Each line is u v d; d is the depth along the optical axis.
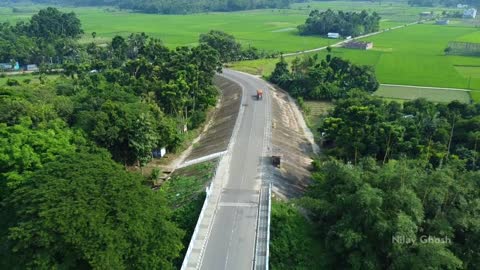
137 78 108.62
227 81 128.75
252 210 52.56
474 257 45.69
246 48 186.00
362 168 54.91
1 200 49.56
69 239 36.88
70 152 52.88
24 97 80.69
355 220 44.31
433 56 175.62
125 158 72.00
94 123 67.94
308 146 84.06
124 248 39.41
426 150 68.06
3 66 161.38
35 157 51.88
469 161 67.62
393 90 123.94
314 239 48.75
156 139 73.19
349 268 45.00
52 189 41.03
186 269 42.09
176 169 72.19
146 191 46.09
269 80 132.38
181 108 91.38
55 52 167.25
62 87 100.88
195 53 112.50
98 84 101.62
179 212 53.72
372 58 170.62
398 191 45.03
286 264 46.50
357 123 72.62
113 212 41.12
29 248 37.53
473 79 135.75
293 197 58.00
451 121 81.50
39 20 197.50
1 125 58.12
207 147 78.38
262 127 84.25
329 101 117.25
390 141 69.12
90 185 42.47
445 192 47.22
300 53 181.62
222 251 44.81
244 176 62.00
